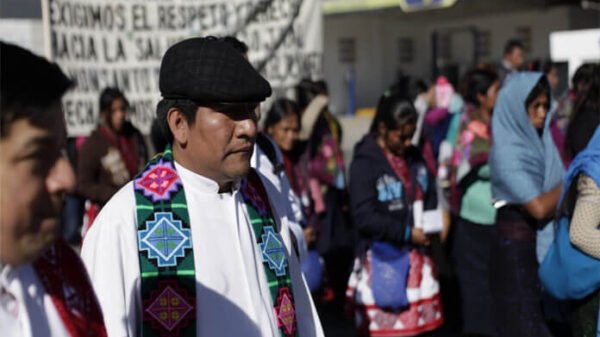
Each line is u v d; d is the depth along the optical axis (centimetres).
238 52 200
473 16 2483
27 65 120
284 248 221
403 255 427
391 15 2381
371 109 2483
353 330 578
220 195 206
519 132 390
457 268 523
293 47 595
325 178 593
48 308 137
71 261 144
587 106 421
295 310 223
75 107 529
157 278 194
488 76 521
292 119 488
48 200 121
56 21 512
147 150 564
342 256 639
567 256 323
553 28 2322
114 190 530
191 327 194
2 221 117
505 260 403
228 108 197
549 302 396
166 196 201
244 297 202
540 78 390
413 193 430
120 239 194
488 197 505
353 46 2491
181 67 197
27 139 118
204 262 198
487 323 509
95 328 143
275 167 342
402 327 430
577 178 321
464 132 524
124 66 553
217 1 575
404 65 2614
